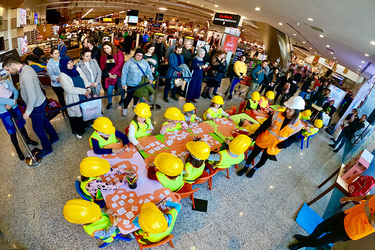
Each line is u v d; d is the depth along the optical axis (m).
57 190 2.76
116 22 33.66
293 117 2.98
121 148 2.77
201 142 2.46
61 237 2.26
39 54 4.52
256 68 6.91
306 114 5.49
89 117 3.77
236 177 3.79
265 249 2.67
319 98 7.94
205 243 2.54
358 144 5.64
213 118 4.17
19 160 3.08
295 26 6.23
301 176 4.45
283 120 3.12
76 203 1.63
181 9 33.62
